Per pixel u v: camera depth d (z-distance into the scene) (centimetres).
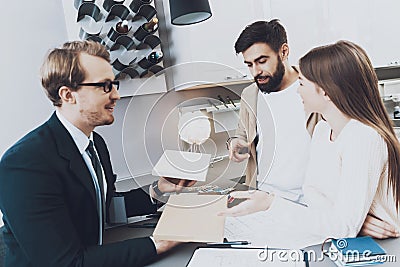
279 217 94
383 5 118
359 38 117
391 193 88
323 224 93
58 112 83
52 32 121
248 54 107
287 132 95
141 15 114
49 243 70
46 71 78
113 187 110
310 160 95
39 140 77
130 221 106
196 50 120
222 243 86
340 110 91
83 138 86
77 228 82
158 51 118
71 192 79
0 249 88
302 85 96
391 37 120
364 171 89
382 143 88
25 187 70
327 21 114
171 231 83
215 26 117
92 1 106
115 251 77
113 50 112
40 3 118
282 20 111
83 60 78
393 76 123
